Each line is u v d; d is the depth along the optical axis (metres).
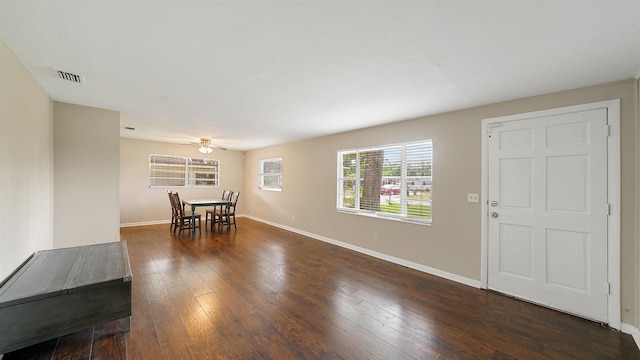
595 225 2.31
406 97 2.76
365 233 4.30
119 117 3.51
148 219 6.53
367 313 2.38
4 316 1.60
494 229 2.90
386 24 1.50
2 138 1.80
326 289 2.88
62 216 3.14
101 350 1.80
